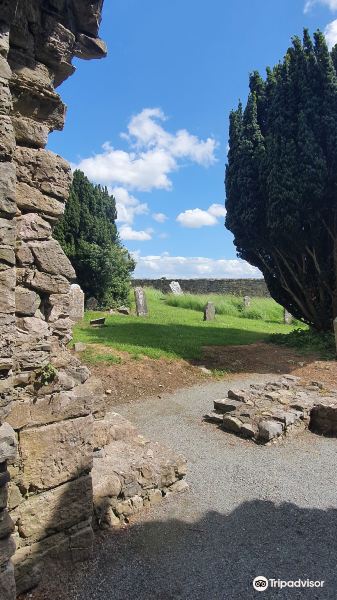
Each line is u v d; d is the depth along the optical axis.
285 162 11.95
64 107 3.36
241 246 14.39
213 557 3.31
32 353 2.98
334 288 13.11
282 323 20.55
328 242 12.98
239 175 13.60
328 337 12.74
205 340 12.52
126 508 3.80
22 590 2.87
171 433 6.20
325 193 11.98
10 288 2.52
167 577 3.07
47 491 3.04
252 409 6.56
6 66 2.52
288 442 5.88
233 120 14.05
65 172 3.29
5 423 2.53
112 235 20.23
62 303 3.31
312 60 12.07
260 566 3.22
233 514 3.97
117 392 7.88
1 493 2.43
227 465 5.10
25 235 3.02
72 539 3.16
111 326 13.77
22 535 2.90
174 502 4.16
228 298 25.19
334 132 11.74
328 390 7.75
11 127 2.53
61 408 3.11
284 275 14.06
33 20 3.04
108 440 4.57
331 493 4.43
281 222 12.13
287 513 4.01
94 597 2.87
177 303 23.73
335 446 5.78
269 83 14.29
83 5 3.32
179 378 9.05
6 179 2.49
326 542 3.54
